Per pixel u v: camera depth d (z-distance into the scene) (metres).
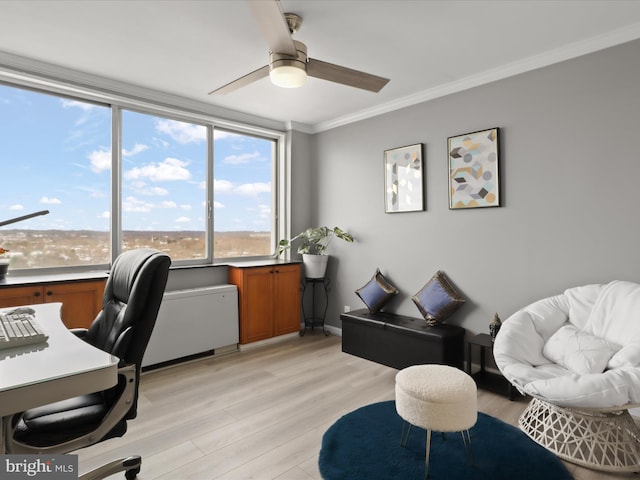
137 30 2.48
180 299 3.45
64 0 2.15
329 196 4.55
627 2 2.19
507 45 2.70
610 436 1.99
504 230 3.10
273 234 4.71
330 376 3.18
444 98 3.47
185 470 1.90
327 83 3.38
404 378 1.96
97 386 1.10
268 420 2.41
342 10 2.25
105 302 1.85
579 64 2.71
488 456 2.00
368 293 3.91
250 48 2.72
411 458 1.99
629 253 2.51
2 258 2.89
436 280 3.44
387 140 3.95
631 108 2.50
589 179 2.67
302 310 4.68
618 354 2.05
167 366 3.41
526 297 2.98
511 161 3.05
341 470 1.89
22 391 0.98
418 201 3.66
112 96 3.29
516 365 2.20
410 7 2.22
